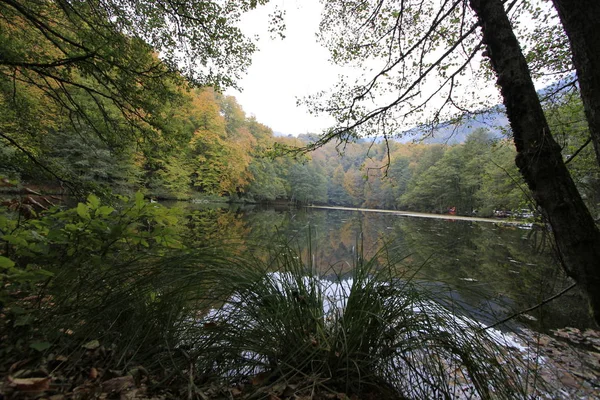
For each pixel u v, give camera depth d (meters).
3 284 1.21
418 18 3.59
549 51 3.48
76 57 3.52
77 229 1.49
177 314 1.62
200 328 1.63
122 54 3.97
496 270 5.98
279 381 1.39
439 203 39.78
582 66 1.18
